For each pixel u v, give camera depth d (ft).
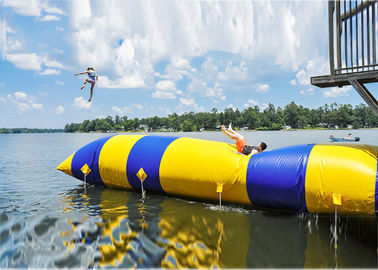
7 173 34.81
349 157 15.56
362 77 17.47
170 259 11.85
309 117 507.71
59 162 47.96
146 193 22.75
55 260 11.93
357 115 474.90
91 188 25.11
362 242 13.43
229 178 18.07
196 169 19.24
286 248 12.86
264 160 17.61
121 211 18.13
